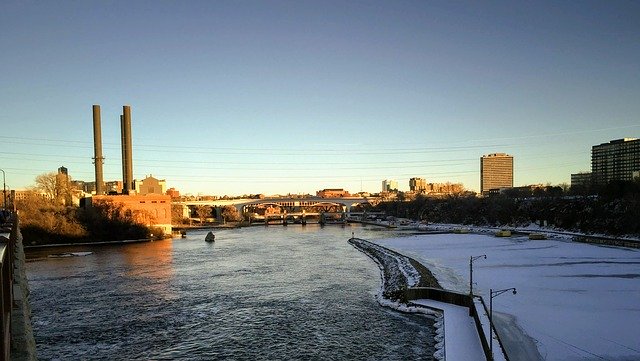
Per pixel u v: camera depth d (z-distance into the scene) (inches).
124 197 6323.8
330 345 1628.9
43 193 6466.5
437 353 1482.5
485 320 1707.7
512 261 3403.1
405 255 3907.5
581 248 4178.2
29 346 998.4
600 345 1469.0
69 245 5236.2
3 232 1168.8
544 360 1353.3
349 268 3371.1
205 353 1578.5
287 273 3139.8
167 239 6210.6
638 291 2239.2
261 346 1637.6
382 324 1855.3
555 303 2009.1
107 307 2182.6
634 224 4717.0
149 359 1529.3
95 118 7096.5
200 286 2679.6
